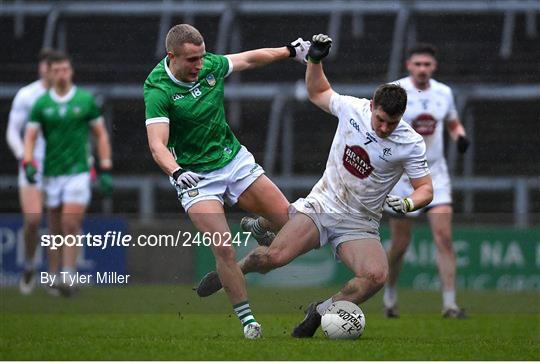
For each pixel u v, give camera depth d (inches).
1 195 2060.8
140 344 890.1
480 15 2192.4
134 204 2037.4
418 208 925.2
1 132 2128.4
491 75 2142.0
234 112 2066.9
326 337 944.9
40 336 1004.6
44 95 1503.4
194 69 920.3
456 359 812.0
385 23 2199.8
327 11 2197.3
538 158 2074.3
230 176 968.3
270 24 2181.3
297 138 2087.8
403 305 1444.4
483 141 2087.8
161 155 900.6
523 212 1948.8
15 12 2247.8
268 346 868.0
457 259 1712.6
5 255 1670.8
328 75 2123.5
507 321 1253.7
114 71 2176.4
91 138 2037.4
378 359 799.1
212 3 2209.6
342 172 968.9
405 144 936.9
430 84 1321.4
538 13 2196.1
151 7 2229.3
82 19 2235.5
